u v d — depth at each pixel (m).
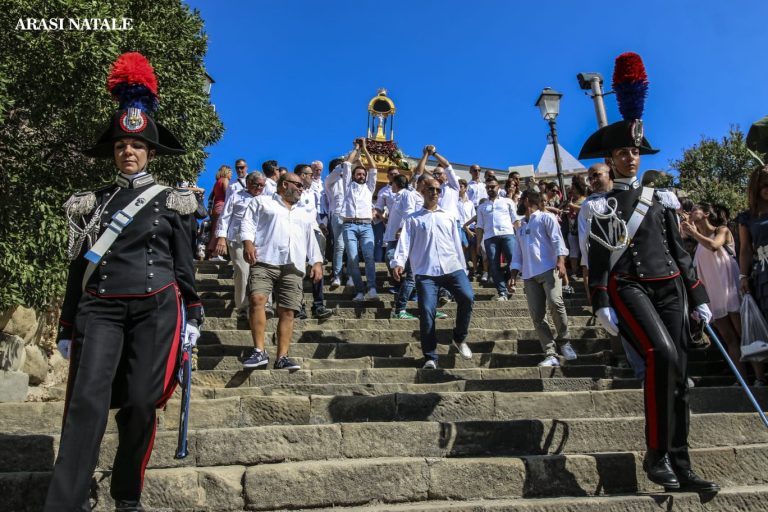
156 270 3.52
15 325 7.15
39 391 7.28
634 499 3.72
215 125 9.52
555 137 13.53
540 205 7.25
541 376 6.58
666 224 4.13
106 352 3.31
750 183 5.49
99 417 3.17
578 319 8.65
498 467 4.03
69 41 6.57
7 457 4.15
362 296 9.43
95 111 6.70
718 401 5.51
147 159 3.83
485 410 5.12
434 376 6.37
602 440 4.53
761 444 4.57
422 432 4.42
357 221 9.59
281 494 3.84
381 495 3.92
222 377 6.21
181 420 3.56
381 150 21.50
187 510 3.78
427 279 6.62
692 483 3.81
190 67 9.22
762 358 5.15
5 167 6.73
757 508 3.79
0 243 6.14
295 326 8.32
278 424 4.95
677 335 3.91
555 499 3.80
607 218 4.05
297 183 6.73
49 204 6.68
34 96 6.66
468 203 12.82
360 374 6.33
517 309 9.23
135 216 3.57
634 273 3.98
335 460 4.21
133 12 8.91
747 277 5.47
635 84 4.18
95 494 3.82
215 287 10.10
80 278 3.57
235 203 9.48
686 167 26.31
